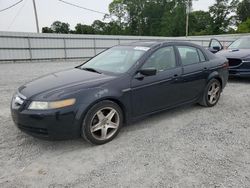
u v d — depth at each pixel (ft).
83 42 66.74
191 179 8.32
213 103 16.78
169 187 7.90
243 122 13.80
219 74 16.62
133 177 8.45
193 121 13.93
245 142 11.21
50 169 8.98
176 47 14.37
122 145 10.90
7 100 18.67
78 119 10.08
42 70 38.52
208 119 14.26
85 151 10.38
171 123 13.61
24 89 11.12
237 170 8.87
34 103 9.89
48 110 9.63
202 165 9.20
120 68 12.44
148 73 11.70
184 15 198.39
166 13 210.79
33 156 9.93
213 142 11.18
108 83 11.05
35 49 58.54
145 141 11.28
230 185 7.99
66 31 209.46
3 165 9.21
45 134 9.87
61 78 11.85
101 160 9.61
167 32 203.82
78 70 13.55
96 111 10.54
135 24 229.25
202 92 15.80
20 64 50.26
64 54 63.98
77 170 8.91
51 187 7.92
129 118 11.96
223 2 208.13
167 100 13.51
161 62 13.29
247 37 28.68
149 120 14.06
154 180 8.28
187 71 14.35
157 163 9.34
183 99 14.53
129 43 15.25
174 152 10.21
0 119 14.15
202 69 15.39
